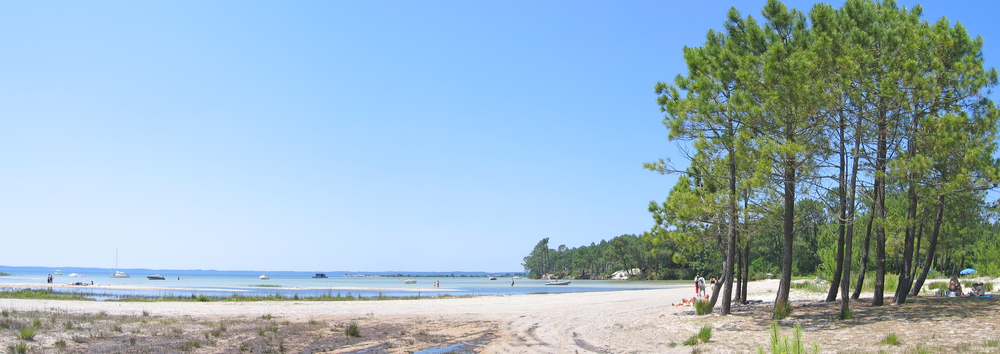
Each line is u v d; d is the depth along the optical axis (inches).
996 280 1441.9
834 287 899.4
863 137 716.7
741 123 679.1
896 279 1243.2
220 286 3198.8
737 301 978.1
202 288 2800.2
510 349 576.1
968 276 1777.8
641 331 680.4
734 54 706.8
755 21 717.3
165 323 772.0
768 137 655.1
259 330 697.0
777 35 701.3
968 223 903.7
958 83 666.2
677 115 727.7
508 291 2746.1
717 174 756.0
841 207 709.3
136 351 534.3
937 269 2073.1
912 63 636.1
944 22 693.3
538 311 1021.8
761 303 973.8
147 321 795.4
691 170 765.3
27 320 724.7
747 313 775.1
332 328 753.6
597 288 3307.1
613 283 4773.6
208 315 923.4
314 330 729.0
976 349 436.1
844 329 585.0
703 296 1033.5
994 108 679.7
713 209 727.1
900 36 673.6
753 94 666.2
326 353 553.9
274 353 549.0
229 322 805.9
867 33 669.3
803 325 629.3
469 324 810.8
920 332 535.2
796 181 670.5
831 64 637.3
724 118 692.1
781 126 667.4
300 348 582.2
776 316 688.4
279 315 946.1
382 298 1556.3
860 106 666.8
